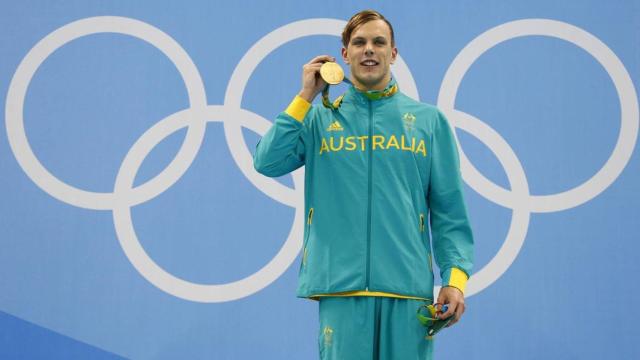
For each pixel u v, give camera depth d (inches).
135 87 487.8
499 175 481.7
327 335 305.7
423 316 301.0
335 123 324.5
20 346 464.1
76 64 487.8
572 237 475.2
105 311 468.4
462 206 322.3
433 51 491.5
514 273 472.1
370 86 327.9
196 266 474.0
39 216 474.6
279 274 475.8
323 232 312.8
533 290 470.9
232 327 470.0
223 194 481.7
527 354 465.7
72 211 475.8
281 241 478.9
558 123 485.1
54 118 482.9
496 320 468.4
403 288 303.4
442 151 327.0
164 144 484.4
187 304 470.6
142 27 492.1
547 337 466.9
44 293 468.4
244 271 474.9
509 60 490.3
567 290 470.9
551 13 493.0
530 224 476.7
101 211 476.4
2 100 482.0
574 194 478.9
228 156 484.7
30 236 472.4
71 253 472.4
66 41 489.7
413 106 331.0
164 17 493.4
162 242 475.5
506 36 491.8
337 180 315.6
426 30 493.0
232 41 493.4
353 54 326.3
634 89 486.3
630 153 481.7
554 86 487.8
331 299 308.2
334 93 489.1
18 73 485.1
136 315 468.8
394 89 333.1
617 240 474.6
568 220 476.4
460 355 465.7
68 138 481.7
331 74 314.5
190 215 478.6
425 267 312.0
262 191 482.3
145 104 486.9
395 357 302.4
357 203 311.1
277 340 469.4
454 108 486.9
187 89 488.7
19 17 489.7
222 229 478.0
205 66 490.9
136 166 481.7
